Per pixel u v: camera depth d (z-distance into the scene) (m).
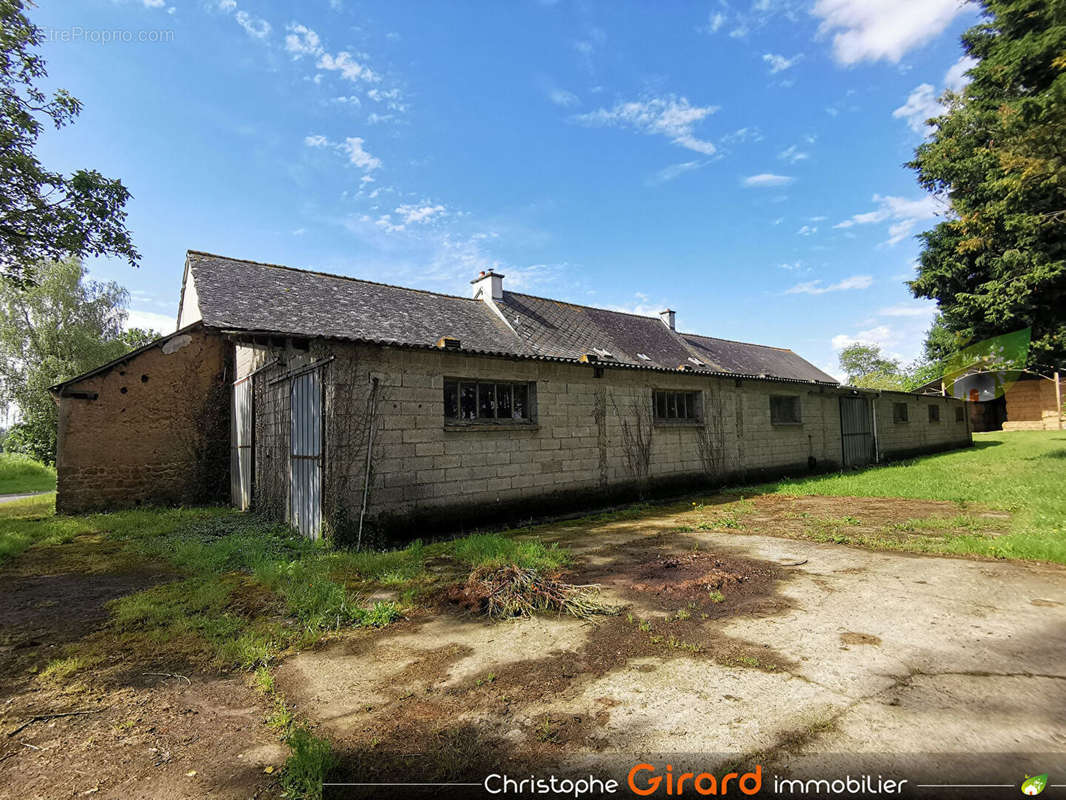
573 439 9.48
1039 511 7.07
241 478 11.33
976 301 14.53
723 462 12.23
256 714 2.71
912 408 19.19
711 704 2.58
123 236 9.70
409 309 12.84
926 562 5.11
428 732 2.44
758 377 12.91
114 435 11.34
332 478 6.75
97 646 3.65
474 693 2.81
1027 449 17.02
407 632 3.79
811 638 3.34
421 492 7.51
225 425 12.52
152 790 2.11
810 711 2.47
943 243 16.06
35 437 23.23
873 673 2.84
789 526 7.25
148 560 6.41
